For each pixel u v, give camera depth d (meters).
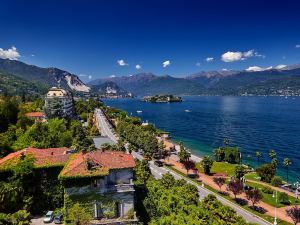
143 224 66.62
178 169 145.50
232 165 159.62
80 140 132.75
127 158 67.56
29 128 125.50
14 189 64.44
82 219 61.16
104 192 61.91
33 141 109.88
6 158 75.12
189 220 64.75
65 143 118.81
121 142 158.62
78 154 71.00
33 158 70.12
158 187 77.44
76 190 61.06
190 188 91.69
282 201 106.25
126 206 63.16
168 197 73.25
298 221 84.25
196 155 191.88
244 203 102.75
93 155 66.62
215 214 75.31
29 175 67.50
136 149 178.50
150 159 157.38
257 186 123.31
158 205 71.25
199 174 139.00
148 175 92.81
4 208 63.59
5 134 118.19
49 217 65.38
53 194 69.31
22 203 65.44
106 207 62.28
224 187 119.75
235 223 71.62
